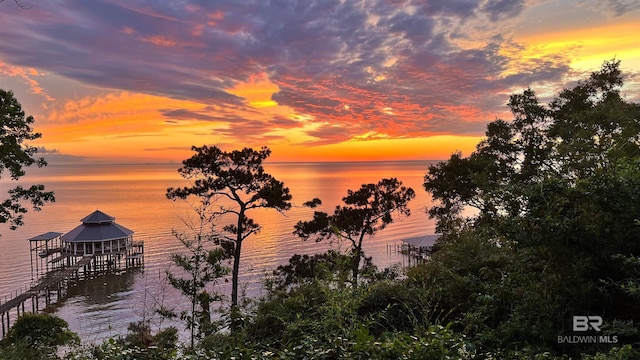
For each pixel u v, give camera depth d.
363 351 3.31
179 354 4.21
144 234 61.75
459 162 17.06
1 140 16.08
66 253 45.72
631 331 3.76
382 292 6.48
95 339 19.44
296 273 19.59
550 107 17.06
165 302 25.70
